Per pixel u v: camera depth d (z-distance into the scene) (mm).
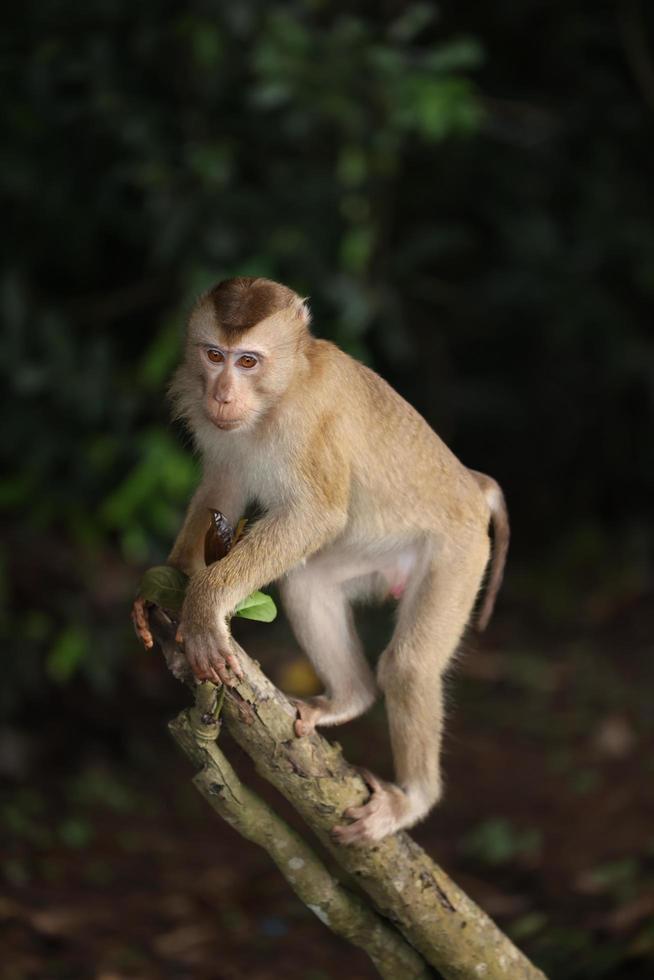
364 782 6020
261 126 13500
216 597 5789
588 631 15977
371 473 6914
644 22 16469
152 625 6000
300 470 6570
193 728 5570
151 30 13094
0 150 13477
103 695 13133
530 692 14297
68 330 13016
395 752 6902
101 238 15203
